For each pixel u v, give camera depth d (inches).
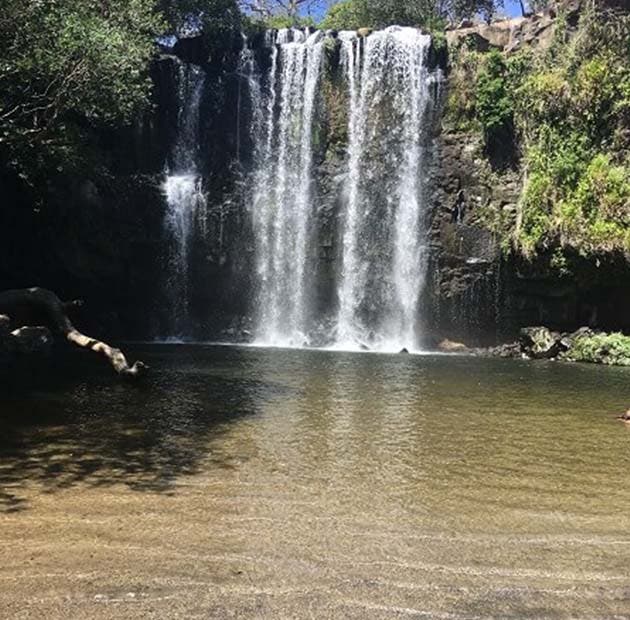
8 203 977.5
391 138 1099.9
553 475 297.3
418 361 807.1
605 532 230.2
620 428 400.5
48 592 175.8
